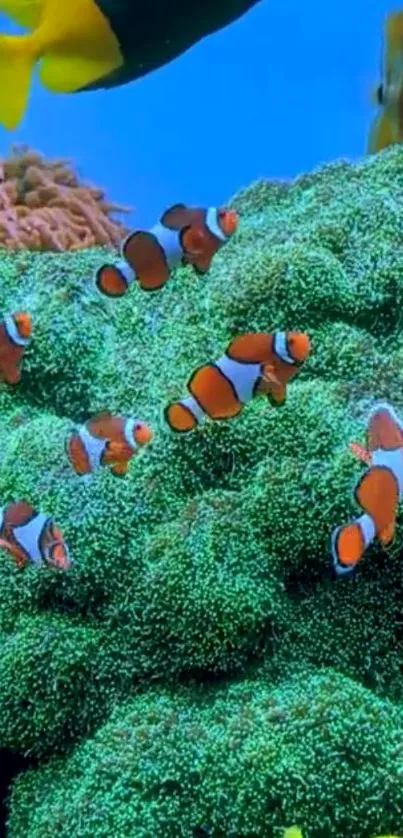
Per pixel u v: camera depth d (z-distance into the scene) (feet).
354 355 3.60
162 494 3.51
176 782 3.18
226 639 3.31
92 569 3.43
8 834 3.44
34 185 5.72
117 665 3.42
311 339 3.65
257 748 3.13
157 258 3.03
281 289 3.70
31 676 3.38
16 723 3.40
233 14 2.34
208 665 3.34
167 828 3.16
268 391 2.95
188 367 3.70
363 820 3.09
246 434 3.47
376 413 2.72
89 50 2.29
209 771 3.15
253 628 3.33
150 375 3.81
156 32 2.30
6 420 3.88
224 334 3.73
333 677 3.26
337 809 3.09
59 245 5.28
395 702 3.39
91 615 3.46
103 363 3.91
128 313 3.98
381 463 2.68
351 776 3.09
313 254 3.73
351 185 4.15
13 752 3.47
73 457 3.20
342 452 3.36
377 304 3.75
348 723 3.12
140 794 3.18
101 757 3.25
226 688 3.35
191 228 3.01
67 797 3.34
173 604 3.32
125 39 2.29
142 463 3.54
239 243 4.15
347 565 2.65
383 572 3.40
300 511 3.35
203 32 2.35
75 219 5.65
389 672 3.40
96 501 3.48
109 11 2.27
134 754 3.21
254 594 3.32
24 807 3.43
